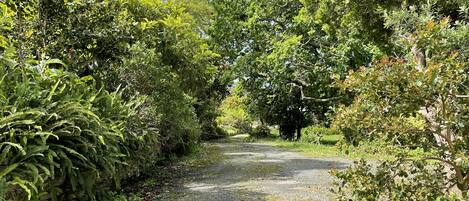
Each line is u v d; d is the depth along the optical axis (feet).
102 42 20.10
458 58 8.75
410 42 8.84
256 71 59.57
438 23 10.07
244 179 24.67
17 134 10.82
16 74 12.94
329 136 63.77
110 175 15.28
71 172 12.10
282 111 68.18
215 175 26.91
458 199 8.46
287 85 60.23
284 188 21.21
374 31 19.13
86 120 12.53
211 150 47.57
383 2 17.04
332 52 50.65
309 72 53.26
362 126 8.46
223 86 69.72
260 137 73.87
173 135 31.63
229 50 61.87
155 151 25.17
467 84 8.14
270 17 59.00
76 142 12.57
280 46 51.47
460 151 8.24
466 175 8.36
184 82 34.91
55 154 11.03
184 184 23.41
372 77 8.21
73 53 19.57
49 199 12.22
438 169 8.96
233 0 61.52
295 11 57.36
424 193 8.63
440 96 7.89
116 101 17.53
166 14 31.48
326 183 22.49
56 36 18.65
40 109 11.63
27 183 10.28
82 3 19.25
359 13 18.65
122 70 24.52
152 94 27.04
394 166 8.86
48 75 14.33
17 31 17.02
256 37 58.44
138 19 28.14
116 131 14.14
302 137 62.18
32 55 17.46
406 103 8.17
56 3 18.34
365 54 47.09
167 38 30.76
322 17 27.61
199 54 34.24
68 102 12.43
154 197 19.53
